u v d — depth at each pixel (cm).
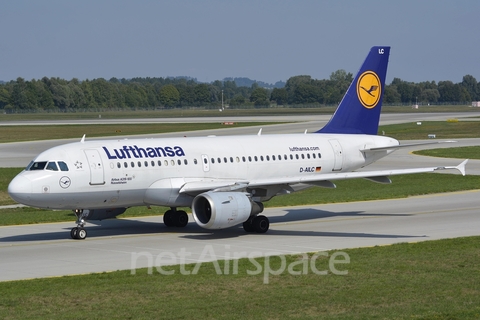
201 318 6619
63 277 8481
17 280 8412
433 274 8394
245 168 13300
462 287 7738
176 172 12406
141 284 8031
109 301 7288
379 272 8556
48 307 7094
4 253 10312
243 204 11550
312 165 14250
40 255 10112
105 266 9256
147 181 12062
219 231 12438
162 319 6600
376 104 15588
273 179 12250
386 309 6850
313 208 15188
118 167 11762
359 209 14888
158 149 12394
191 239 11506
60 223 13525
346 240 11150
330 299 7275
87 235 12050
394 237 11338
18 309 7038
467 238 10956
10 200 18062
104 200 11762
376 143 15212
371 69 15388
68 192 11306
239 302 7175
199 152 12850
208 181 12650
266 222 12131
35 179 11100
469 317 6562
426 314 6669
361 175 12138
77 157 11500
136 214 14562
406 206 15150
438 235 11462
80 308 7044
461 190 17750
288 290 7681
